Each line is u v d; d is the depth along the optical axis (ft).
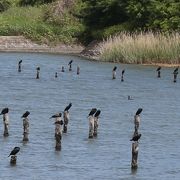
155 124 164.35
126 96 207.31
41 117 168.86
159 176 122.93
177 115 176.96
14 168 124.47
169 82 240.73
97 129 152.25
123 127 160.25
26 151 135.85
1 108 179.73
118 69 272.92
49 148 138.72
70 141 144.77
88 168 126.00
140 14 329.52
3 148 137.28
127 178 120.98
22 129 154.51
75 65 290.15
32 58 319.47
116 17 355.77
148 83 236.84
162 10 321.52
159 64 286.46
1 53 341.00
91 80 243.60
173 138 150.41
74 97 203.31
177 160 133.18
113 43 300.81
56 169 124.57
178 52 285.43
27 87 222.28
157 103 195.52
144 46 289.53
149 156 135.23
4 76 248.93
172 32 302.25
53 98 200.23
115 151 138.10
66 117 152.56
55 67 283.38
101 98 202.49
